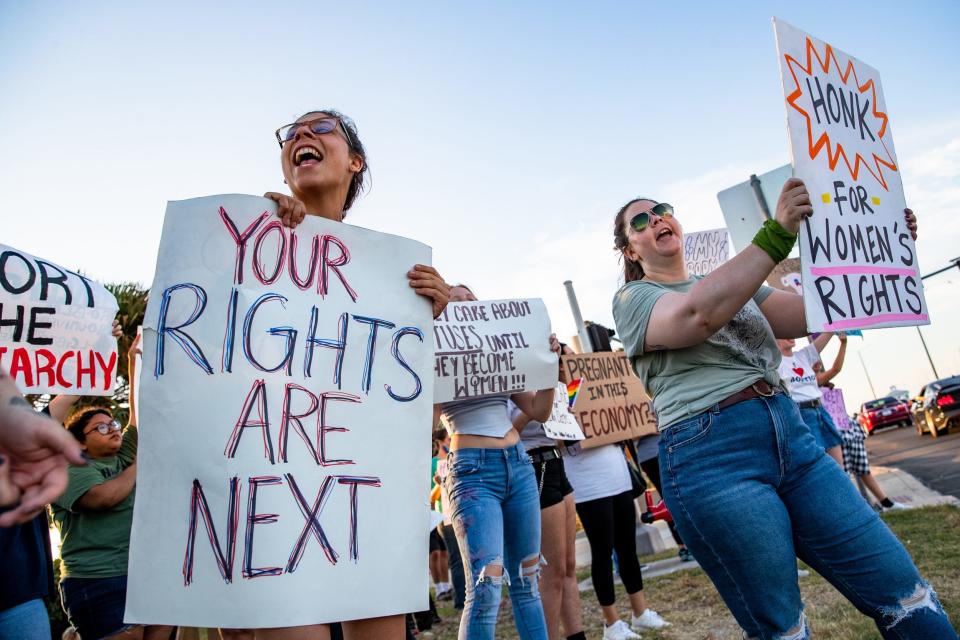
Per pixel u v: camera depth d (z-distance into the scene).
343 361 1.91
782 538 2.03
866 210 2.49
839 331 2.24
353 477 1.83
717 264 5.21
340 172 2.26
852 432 7.20
